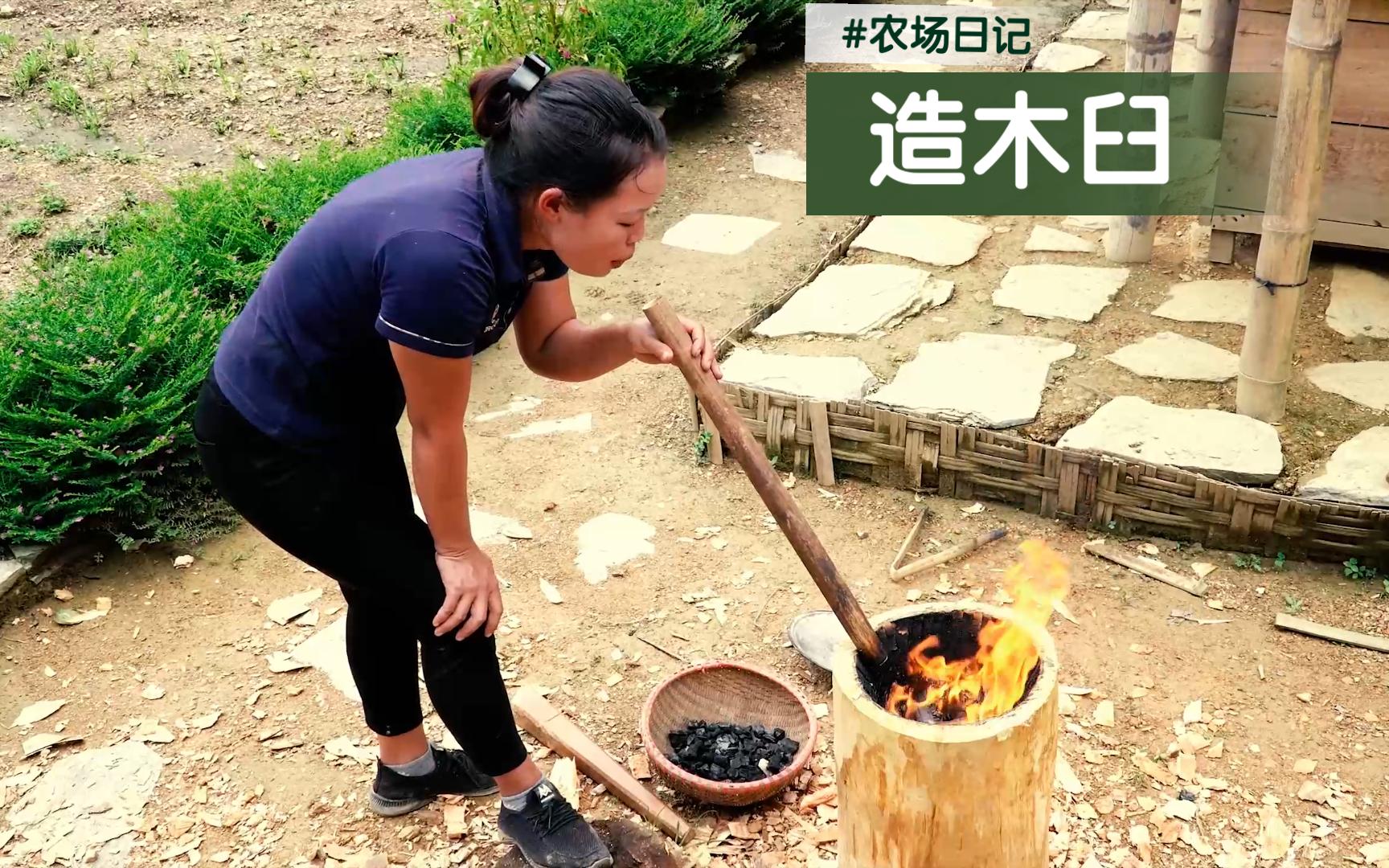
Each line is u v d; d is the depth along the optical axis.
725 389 4.20
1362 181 4.70
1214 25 5.02
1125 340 4.56
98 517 3.87
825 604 3.61
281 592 3.76
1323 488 3.64
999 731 2.09
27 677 3.44
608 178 2.06
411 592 2.39
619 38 6.31
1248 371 3.96
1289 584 3.56
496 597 2.46
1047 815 2.34
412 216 2.10
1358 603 3.47
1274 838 2.81
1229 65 5.07
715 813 2.90
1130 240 5.10
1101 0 8.01
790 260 5.46
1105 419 4.04
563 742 3.05
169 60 7.19
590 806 2.95
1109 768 3.01
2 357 3.93
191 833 2.94
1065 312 4.78
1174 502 3.70
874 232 5.57
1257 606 3.50
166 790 3.06
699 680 3.07
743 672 3.05
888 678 2.34
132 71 7.05
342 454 2.36
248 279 4.72
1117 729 3.12
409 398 2.21
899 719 2.14
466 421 4.56
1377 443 3.86
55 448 3.80
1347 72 4.55
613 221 2.14
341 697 3.35
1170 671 3.30
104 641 3.57
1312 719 3.12
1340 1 3.37
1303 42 3.46
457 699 2.50
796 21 7.68
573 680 3.36
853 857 2.39
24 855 2.88
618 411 4.57
